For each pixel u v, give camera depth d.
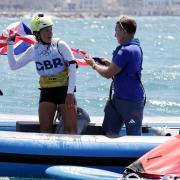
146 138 22.86
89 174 21.00
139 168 21.23
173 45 111.31
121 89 23.16
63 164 22.36
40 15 23.22
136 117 23.33
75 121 23.55
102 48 96.56
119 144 22.50
